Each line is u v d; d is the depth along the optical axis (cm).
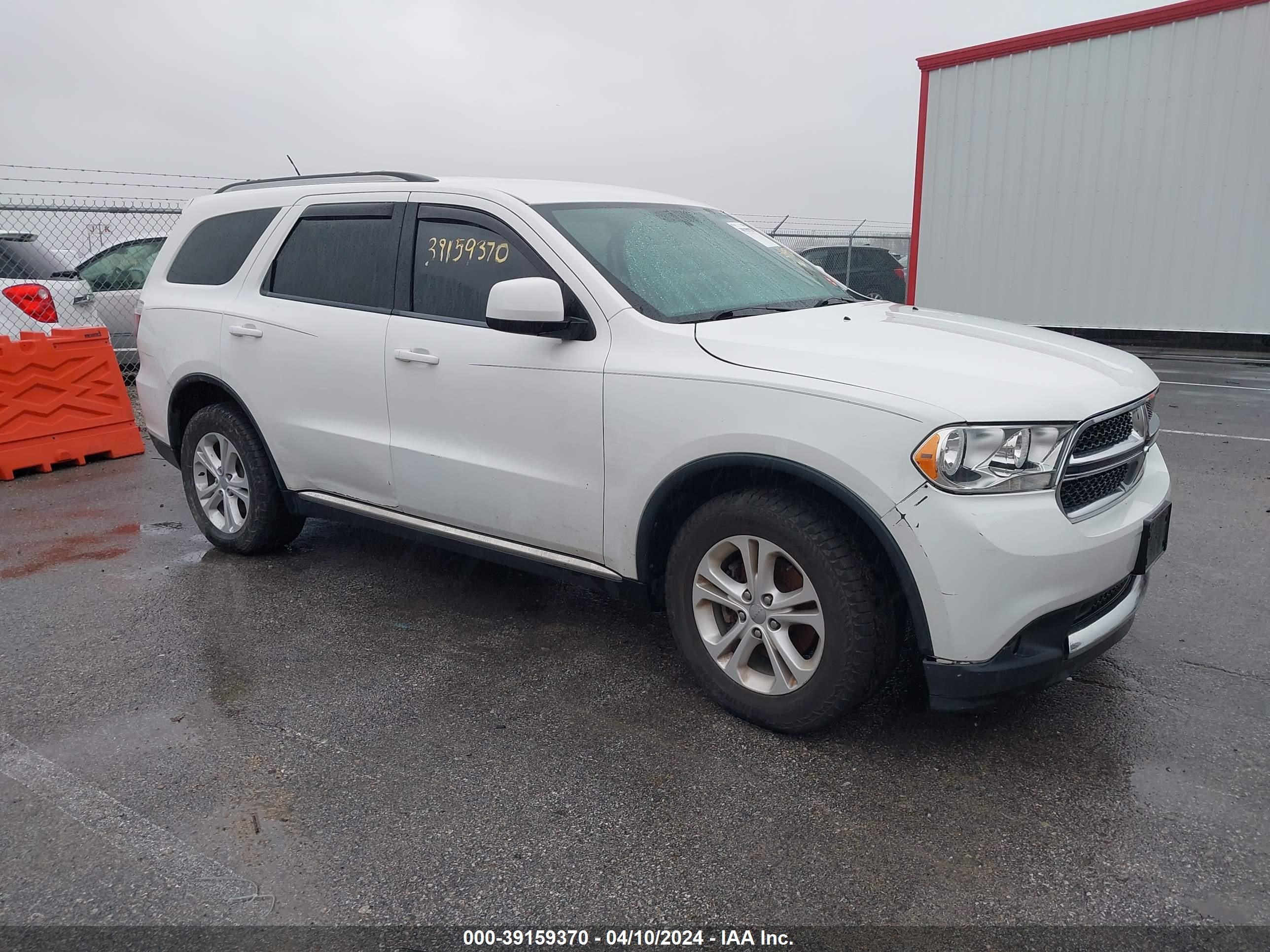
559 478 336
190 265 487
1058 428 262
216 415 467
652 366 308
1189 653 362
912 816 261
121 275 995
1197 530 508
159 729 312
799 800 269
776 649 296
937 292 1467
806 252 1573
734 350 299
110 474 681
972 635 261
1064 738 301
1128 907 224
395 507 400
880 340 309
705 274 363
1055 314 1365
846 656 277
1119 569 280
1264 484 598
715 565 309
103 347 716
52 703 330
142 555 491
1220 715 315
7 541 519
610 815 263
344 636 387
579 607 418
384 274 396
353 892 231
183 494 621
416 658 366
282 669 356
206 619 405
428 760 292
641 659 364
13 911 225
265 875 238
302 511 447
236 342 443
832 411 269
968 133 1389
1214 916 220
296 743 302
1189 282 1255
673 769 286
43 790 277
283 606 419
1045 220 1346
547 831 255
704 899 228
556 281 340
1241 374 1066
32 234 848
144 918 222
